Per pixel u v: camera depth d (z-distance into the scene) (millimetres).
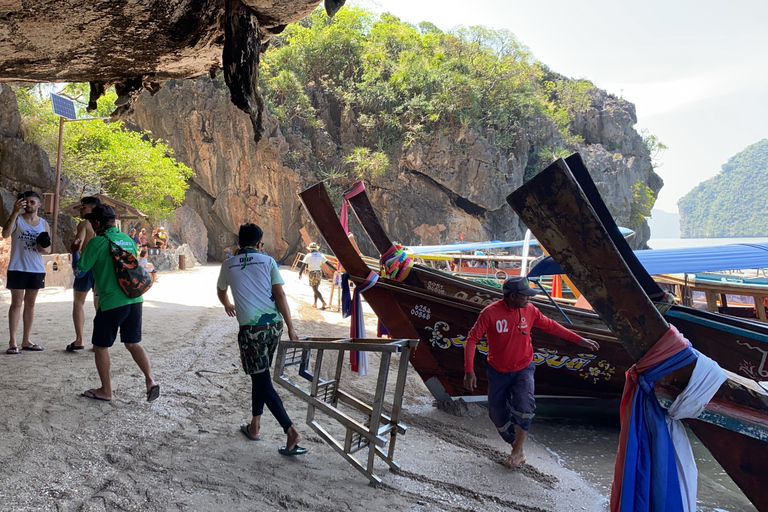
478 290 6531
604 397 5488
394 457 3945
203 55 5684
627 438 2615
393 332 5547
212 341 7137
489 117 44188
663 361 2559
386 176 40500
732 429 2541
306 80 43000
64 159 20156
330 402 3898
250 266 3674
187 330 7715
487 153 41438
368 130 42125
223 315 9500
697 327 4746
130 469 3195
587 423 5762
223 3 4777
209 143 35531
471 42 48188
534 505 3471
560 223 2545
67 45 4949
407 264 6660
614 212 51250
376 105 41844
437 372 5516
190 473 3240
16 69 5602
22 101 19500
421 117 41500
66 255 12188
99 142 23406
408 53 43750
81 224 5117
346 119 41875
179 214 34062
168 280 16766
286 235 36656
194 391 4859
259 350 3605
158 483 3066
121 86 6438
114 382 4738
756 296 8656
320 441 4059
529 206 2598
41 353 5469
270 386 3689
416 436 4602
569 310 6254
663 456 2523
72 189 20469
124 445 3506
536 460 4383
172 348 6426
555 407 6109
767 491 2508
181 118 35312
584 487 3908
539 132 46594
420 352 5523
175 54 5473
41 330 6734
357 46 43625
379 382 3418
